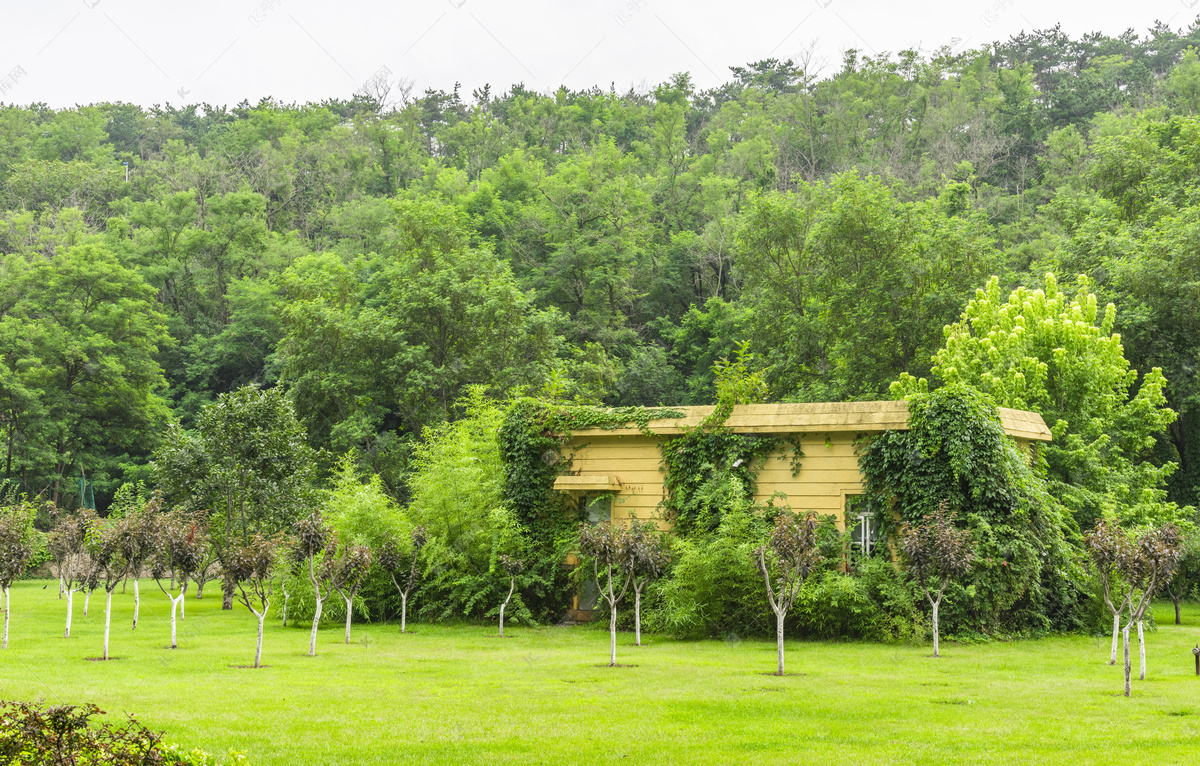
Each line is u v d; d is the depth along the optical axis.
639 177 75.44
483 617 20.30
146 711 9.02
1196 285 28.53
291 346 41.19
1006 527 16.84
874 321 35.50
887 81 89.25
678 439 19.73
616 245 58.34
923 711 9.45
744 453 18.86
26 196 80.38
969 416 17.19
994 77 89.31
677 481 19.52
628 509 20.12
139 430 52.25
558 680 11.71
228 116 119.94
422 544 19.95
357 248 69.00
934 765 7.07
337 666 13.18
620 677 12.02
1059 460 22.83
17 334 47.25
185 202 68.31
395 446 38.97
